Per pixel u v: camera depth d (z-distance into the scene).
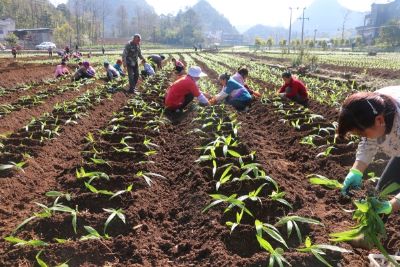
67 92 11.32
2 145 5.55
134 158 5.36
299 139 6.42
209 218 3.71
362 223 2.69
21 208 4.15
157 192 4.46
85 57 33.31
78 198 4.03
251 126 7.50
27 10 88.88
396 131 2.73
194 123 7.17
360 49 69.44
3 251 3.26
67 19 101.56
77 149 6.20
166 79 14.30
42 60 27.89
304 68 19.09
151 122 7.07
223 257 3.11
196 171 4.66
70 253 3.19
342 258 3.08
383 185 3.36
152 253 3.29
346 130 2.67
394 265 2.69
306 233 3.46
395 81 15.44
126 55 11.48
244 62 26.58
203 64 25.31
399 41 69.00
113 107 9.50
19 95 11.28
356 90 11.83
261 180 4.19
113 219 3.68
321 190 4.50
